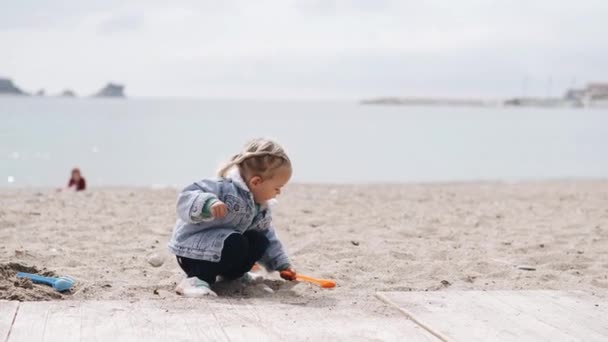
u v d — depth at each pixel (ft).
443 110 542.57
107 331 9.77
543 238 20.29
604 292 13.17
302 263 16.15
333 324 10.52
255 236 13.62
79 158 67.72
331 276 14.70
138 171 58.80
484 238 20.20
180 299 11.93
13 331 9.62
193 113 279.28
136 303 11.37
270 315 10.89
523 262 16.83
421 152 84.64
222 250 12.66
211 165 64.49
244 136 108.27
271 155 12.80
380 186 40.50
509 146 99.19
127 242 18.24
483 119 279.69
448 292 12.60
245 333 9.89
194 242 12.82
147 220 22.22
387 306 11.76
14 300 11.38
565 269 16.29
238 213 12.89
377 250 17.74
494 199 32.01
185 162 66.69
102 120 161.99
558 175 60.18
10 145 79.77
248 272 14.23
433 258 17.15
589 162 73.72
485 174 60.54
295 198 30.63
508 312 11.32
